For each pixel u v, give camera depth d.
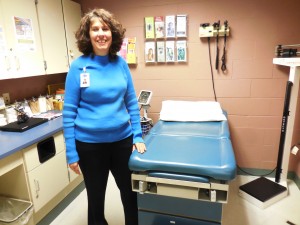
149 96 2.45
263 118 2.58
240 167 2.77
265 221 1.98
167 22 2.54
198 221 1.33
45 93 2.80
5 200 1.85
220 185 1.17
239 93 2.57
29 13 2.08
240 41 2.44
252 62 2.47
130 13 2.67
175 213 1.37
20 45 2.01
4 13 1.85
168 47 2.60
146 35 2.61
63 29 2.52
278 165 2.36
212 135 1.62
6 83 2.31
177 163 1.22
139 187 1.31
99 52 1.37
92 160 1.45
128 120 1.51
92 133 1.39
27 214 1.77
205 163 1.20
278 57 2.23
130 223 1.65
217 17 2.44
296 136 2.51
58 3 2.42
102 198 1.62
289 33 2.32
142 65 2.76
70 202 2.38
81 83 1.33
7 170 1.59
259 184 2.37
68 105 1.38
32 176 1.81
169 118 1.99
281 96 2.48
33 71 2.16
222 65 2.53
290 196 2.30
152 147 1.44
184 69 2.65
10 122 2.11
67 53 2.61
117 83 1.40
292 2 2.26
